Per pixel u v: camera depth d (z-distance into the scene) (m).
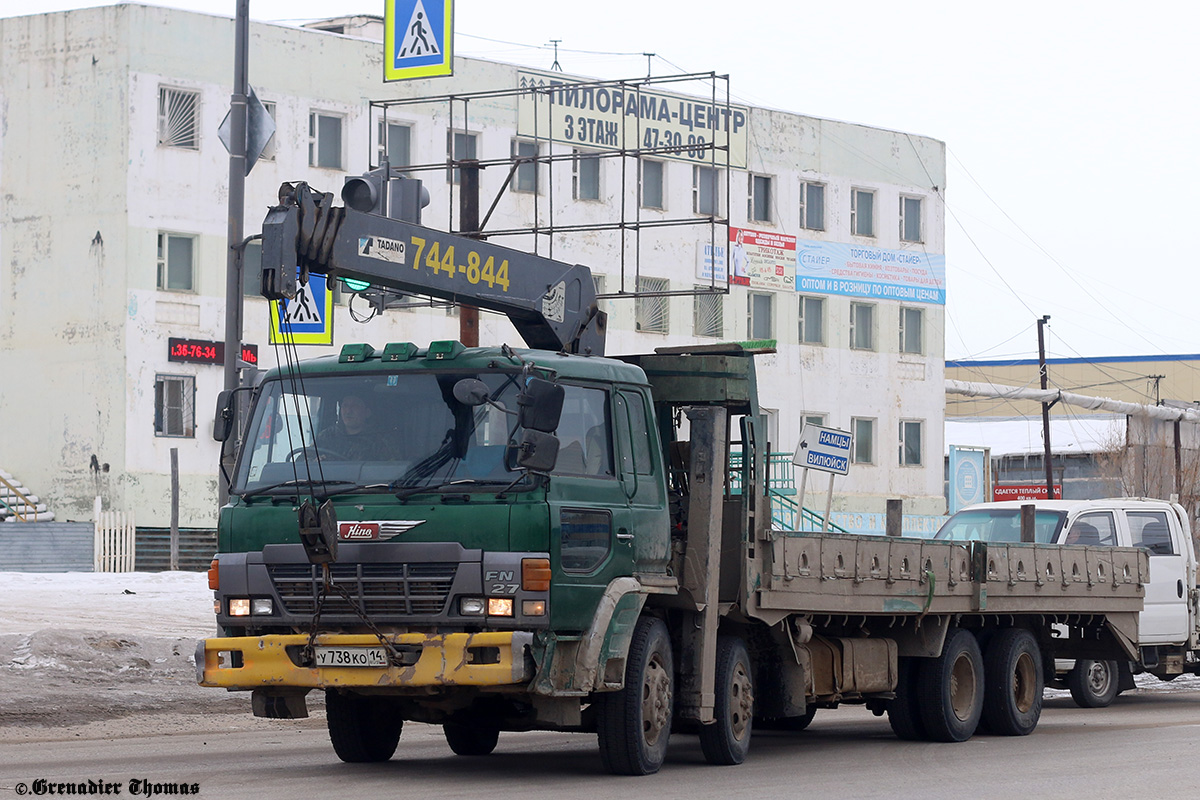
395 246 31.03
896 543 38.78
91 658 49.56
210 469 118.75
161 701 45.25
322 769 32.28
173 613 71.00
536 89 66.12
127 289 115.56
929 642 40.66
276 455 30.30
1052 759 36.16
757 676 36.72
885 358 157.25
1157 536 55.62
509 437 29.25
